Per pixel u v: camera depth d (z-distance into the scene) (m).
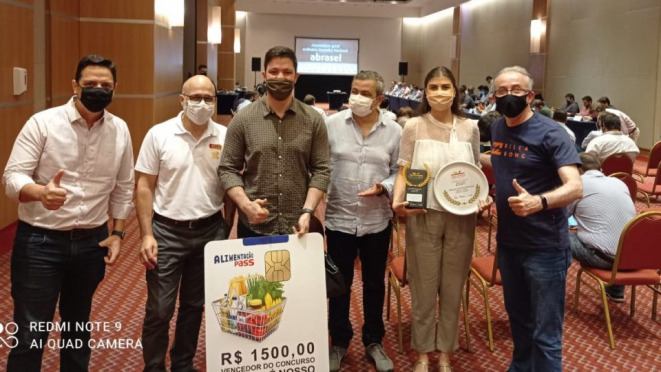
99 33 7.31
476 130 2.90
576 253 3.74
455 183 2.79
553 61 15.72
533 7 16.45
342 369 3.11
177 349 2.82
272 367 2.41
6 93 5.31
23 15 5.61
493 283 3.40
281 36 26.36
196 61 14.80
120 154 2.46
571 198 2.38
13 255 2.33
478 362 3.26
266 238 2.41
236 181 2.57
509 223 2.67
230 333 2.38
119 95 7.39
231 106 18.59
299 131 2.64
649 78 11.72
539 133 2.56
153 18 7.33
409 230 2.91
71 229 2.34
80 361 2.54
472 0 21.50
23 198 2.15
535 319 2.65
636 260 3.42
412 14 26.62
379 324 3.18
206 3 14.66
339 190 3.01
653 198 7.88
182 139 2.63
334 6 26.19
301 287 2.44
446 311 2.94
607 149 7.00
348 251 3.05
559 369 2.63
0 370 2.95
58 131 2.29
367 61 27.05
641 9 11.95
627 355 3.40
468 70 22.02
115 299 4.04
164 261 2.61
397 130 3.06
